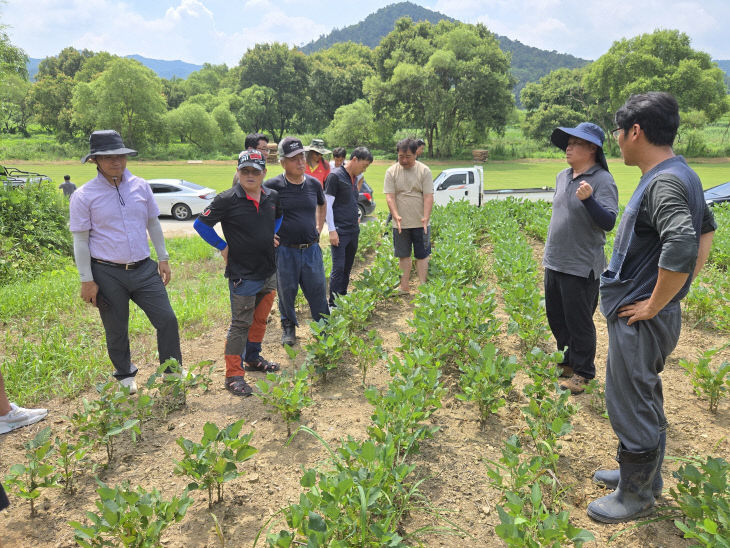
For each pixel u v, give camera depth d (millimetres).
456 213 12367
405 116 70750
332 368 4406
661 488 2846
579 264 3842
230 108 101000
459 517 2719
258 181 3934
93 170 49125
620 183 33719
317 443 3424
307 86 105000
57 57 129625
